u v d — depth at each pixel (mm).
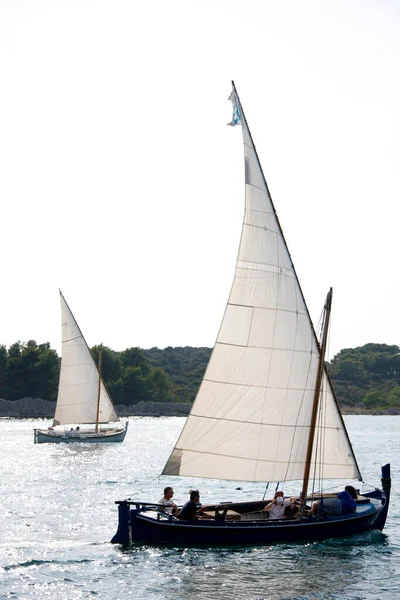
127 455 145375
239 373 56000
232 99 57375
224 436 55844
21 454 145500
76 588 46406
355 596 44719
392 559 52312
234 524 54406
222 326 55812
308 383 57219
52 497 84125
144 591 45719
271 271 57000
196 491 55688
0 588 46531
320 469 56812
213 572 49406
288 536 55344
